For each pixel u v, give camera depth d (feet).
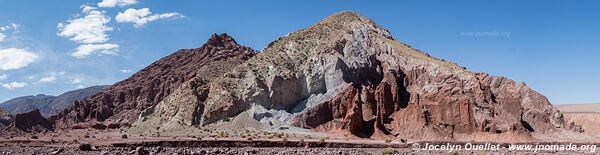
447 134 438.81
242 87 488.85
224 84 490.90
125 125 569.64
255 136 401.08
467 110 451.53
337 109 462.19
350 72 504.84
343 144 334.03
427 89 486.79
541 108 508.53
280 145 328.29
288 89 481.87
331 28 578.25
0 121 595.06
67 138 373.40
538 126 492.95
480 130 440.86
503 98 499.51
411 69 518.37
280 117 460.55
